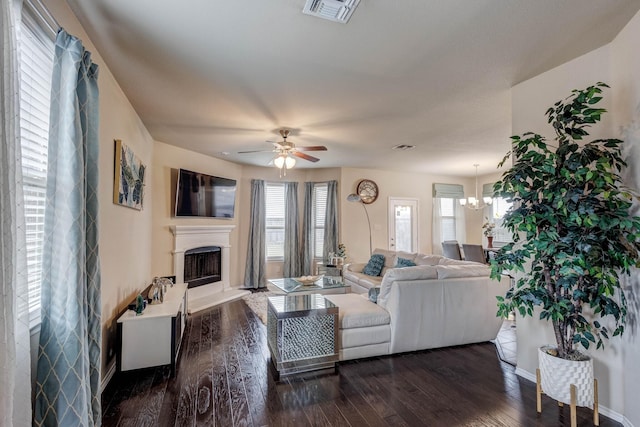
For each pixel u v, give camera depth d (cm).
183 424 201
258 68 244
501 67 242
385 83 269
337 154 543
